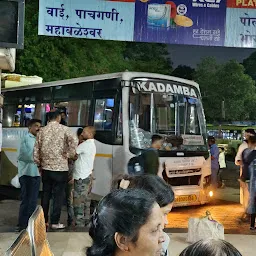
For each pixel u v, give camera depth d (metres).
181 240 6.56
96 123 9.65
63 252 5.77
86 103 10.00
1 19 5.59
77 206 7.50
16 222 8.24
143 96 9.26
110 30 8.88
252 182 8.00
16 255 1.98
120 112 9.09
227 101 47.16
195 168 9.91
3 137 12.68
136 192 1.72
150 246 1.64
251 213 7.99
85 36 8.84
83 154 7.51
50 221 7.25
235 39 9.09
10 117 12.78
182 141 9.77
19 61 19.94
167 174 9.40
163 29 8.96
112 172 9.09
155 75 9.54
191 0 8.98
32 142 7.18
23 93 12.34
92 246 1.68
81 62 22.94
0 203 10.62
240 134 28.31
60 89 10.93
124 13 8.89
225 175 19.06
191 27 9.02
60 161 7.10
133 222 1.62
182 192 9.62
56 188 7.16
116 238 1.64
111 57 26.84
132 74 9.21
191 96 10.09
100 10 8.84
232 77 46.94
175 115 9.74
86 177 7.51
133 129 9.03
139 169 8.75
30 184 7.15
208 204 10.92
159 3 8.91
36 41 20.02
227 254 1.72
